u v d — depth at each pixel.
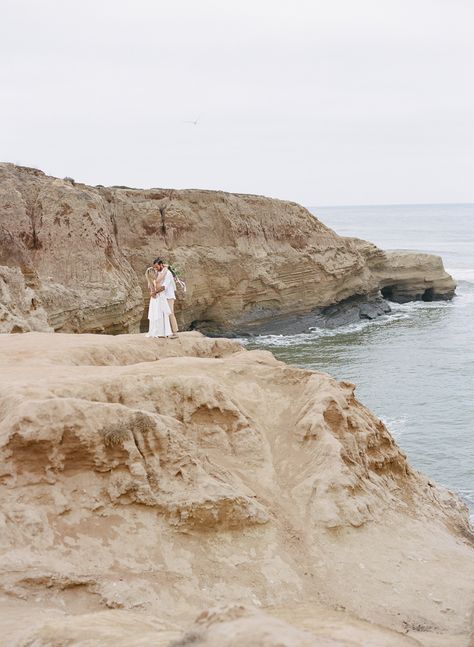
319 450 13.94
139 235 53.19
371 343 52.59
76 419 11.61
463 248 141.62
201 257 54.62
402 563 12.68
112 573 10.73
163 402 13.83
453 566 13.02
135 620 8.83
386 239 167.62
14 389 12.35
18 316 33.28
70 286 43.91
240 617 6.65
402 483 15.73
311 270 59.84
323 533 12.75
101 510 11.39
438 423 32.38
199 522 11.81
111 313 44.94
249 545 12.02
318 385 15.45
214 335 56.34
